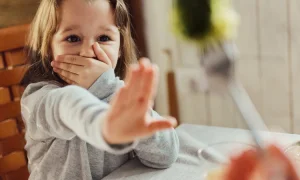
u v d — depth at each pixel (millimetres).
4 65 1121
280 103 1387
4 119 1117
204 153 638
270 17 1318
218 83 364
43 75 891
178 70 1494
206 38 336
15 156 1136
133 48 1022
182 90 1512
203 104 1503
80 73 809
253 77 1401
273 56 1350
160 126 437
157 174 799
